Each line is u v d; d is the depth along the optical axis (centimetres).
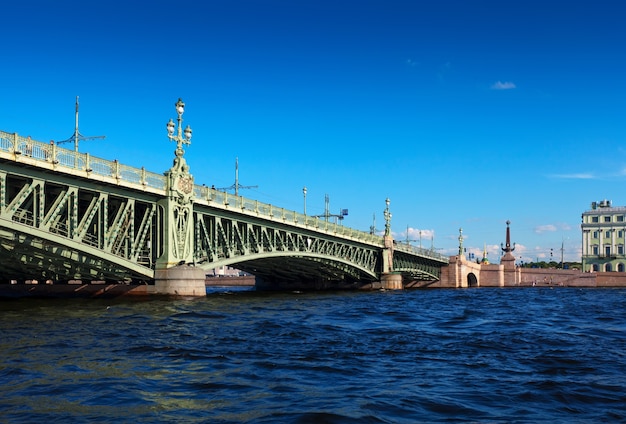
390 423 1065
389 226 8894
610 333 2477
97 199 3844
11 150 3123
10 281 4734
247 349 1878
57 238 3462
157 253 4328
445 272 11400
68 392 1250
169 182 4306
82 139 4538
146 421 1060
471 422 1080
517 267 13088
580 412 1161
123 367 1534
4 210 3177
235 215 5162
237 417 1088
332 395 1263
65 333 2192
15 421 1048
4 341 1966
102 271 4075
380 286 8550
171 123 4391
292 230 6084
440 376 1490
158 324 2547
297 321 2872
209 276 14862
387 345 2031
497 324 2886
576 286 12625
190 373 1474
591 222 14775
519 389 1342
